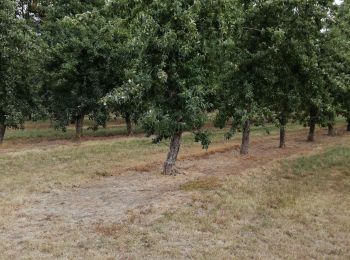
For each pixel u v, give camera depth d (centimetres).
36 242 946
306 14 1802
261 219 1231
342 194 1563
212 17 1497
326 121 2862
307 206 1378
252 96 1894
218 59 1617
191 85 1505
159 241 995
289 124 4216
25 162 1902
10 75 2362
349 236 1157
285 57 1945
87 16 1656
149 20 1404
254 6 1862
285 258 970
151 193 1391
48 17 2781
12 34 2227
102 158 2030
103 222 1095
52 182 1514
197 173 1736
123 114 3112
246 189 1509
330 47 2080
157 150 2303
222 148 2373
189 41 1409
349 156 2281
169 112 1513
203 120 1505
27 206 1225
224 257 929
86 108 2814
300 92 2103
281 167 1941
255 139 2917
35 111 2567
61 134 3262
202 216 1185
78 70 2678
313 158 2195
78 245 945
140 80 1440
